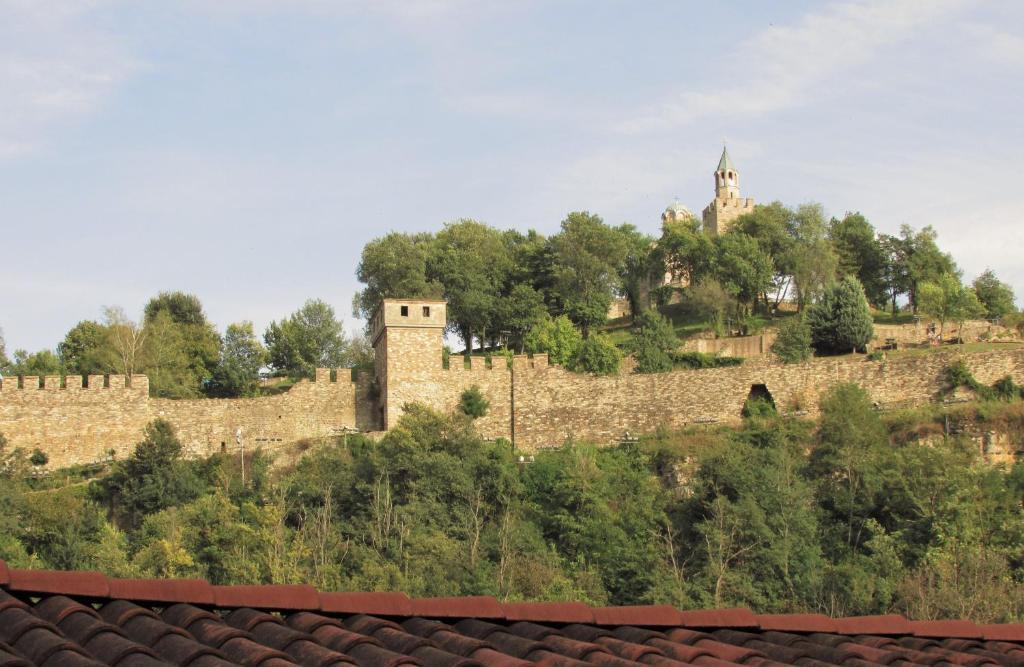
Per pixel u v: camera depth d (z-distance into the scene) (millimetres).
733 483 59250
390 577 51844
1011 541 54656
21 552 55062
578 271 106938
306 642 9695
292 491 62812
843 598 51625
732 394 70375
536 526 60500
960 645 13180
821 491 61219
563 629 11711
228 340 98375
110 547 54812
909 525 56000
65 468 68625
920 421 65125
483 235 113500
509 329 104750
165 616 9992
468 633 11078
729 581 52781
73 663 8180
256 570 51844
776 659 11688
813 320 87000
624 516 59844
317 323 104312
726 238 109500
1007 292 107125
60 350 104000
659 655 10812
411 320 72688
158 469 64562
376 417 73188
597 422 71625
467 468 63281
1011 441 63312
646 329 91375
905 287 112125
